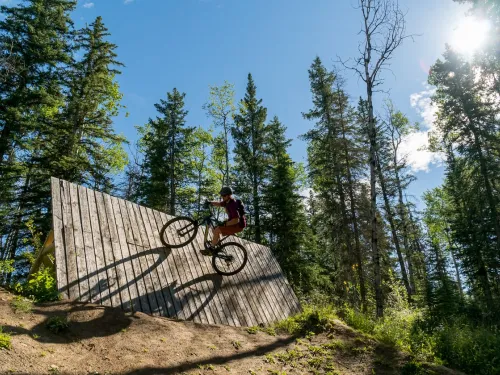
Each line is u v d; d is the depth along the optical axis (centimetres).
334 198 2342
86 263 645
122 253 721
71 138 1930
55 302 555
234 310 793
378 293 1198
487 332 900
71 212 701
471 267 2394
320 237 2416
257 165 2822
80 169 1905
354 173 2338
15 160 1941
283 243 2266
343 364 659
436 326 943
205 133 3350
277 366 605
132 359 489
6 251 1839
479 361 728
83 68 2159
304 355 668
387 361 684
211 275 847
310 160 2683
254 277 959
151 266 745
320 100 2486
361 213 2219
